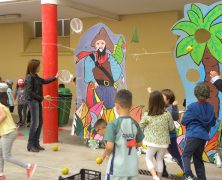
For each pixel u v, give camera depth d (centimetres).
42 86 784
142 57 1129
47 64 827
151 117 516
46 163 664
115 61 752
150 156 521
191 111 502
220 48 629
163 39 1087
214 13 630
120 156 368
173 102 588
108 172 371
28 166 543
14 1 938
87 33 786
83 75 797
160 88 1102
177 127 666
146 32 1115
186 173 493
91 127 790
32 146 756
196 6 646
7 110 535
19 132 984
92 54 783
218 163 631
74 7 915
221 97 632
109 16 1095
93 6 992
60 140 882
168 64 1084
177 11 1062
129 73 1152
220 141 634
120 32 1156
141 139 388
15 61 1327
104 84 770
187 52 656
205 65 644
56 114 850
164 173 574
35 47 1302
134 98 1146
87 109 796
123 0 916
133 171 369
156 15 1095
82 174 460
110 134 368
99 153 747
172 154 563
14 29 1323
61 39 1286
